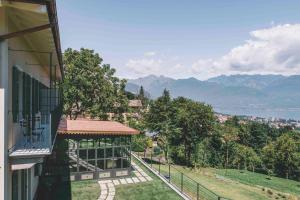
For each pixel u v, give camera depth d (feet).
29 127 35.60
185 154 170.91
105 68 132.16
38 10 21.40
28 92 36.32
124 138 75.56
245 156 200.95
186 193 64.80
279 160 194.08
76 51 128.06
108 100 129.18
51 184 63.26
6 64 24.02
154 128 150.51
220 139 194.59
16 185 31.12
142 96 516.73
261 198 94.68
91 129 71.26
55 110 37.06
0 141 23.34
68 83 121.60
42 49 36.19
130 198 58.49
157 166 117.19
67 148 69.67
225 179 129.59
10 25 25.52
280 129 363.35
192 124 166.30
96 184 67.67
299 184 165.58
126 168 75.46
